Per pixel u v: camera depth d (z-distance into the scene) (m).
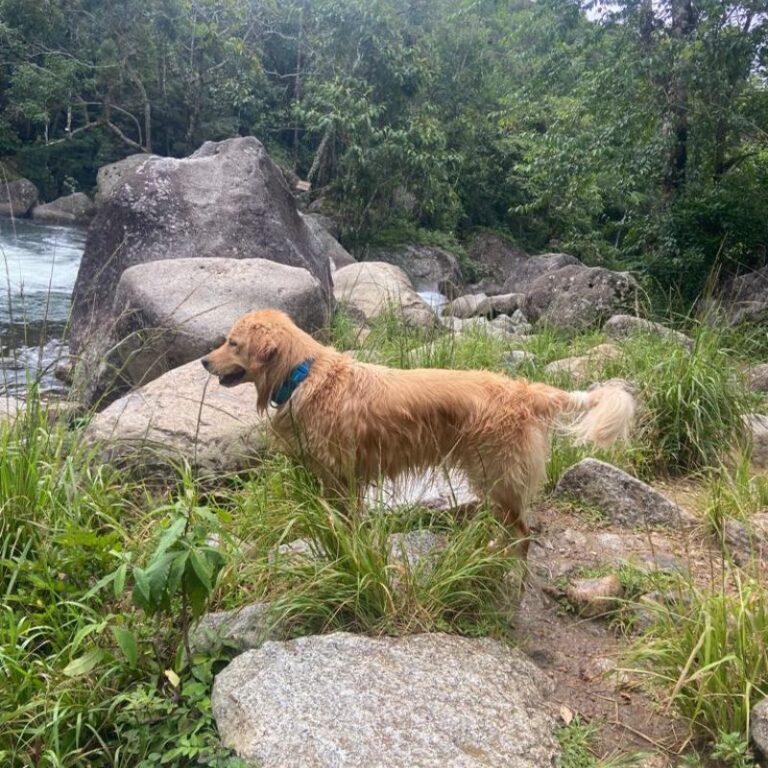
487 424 3.41
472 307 13.46
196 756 2.46
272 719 2.48
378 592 3.10
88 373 5.05
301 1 27.95
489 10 26.33
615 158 13.48
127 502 3.74
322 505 3.38
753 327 8.62
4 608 3.05
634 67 12.63
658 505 4.37
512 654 3.00
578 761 2.52
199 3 27.00
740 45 12.06
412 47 21.00
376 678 2.69
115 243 8.58
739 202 12.93
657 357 6.04
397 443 3.48
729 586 3.50
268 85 28.69
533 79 15.39
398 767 2.32
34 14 24.98
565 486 4.59
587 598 3.45
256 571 3.29
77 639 2.66
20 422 3.88
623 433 3.39
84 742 2.65
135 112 28.48
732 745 2.49
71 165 27.27
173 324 6.06
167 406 4.73
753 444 5.34
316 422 3.52
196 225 8.65
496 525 3.46
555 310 10.55
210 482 4.36
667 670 2.87
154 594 2.54
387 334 7.07
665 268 13.22
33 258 15.06
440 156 20.89
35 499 3.40
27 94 25.30
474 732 2.50
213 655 2.90
